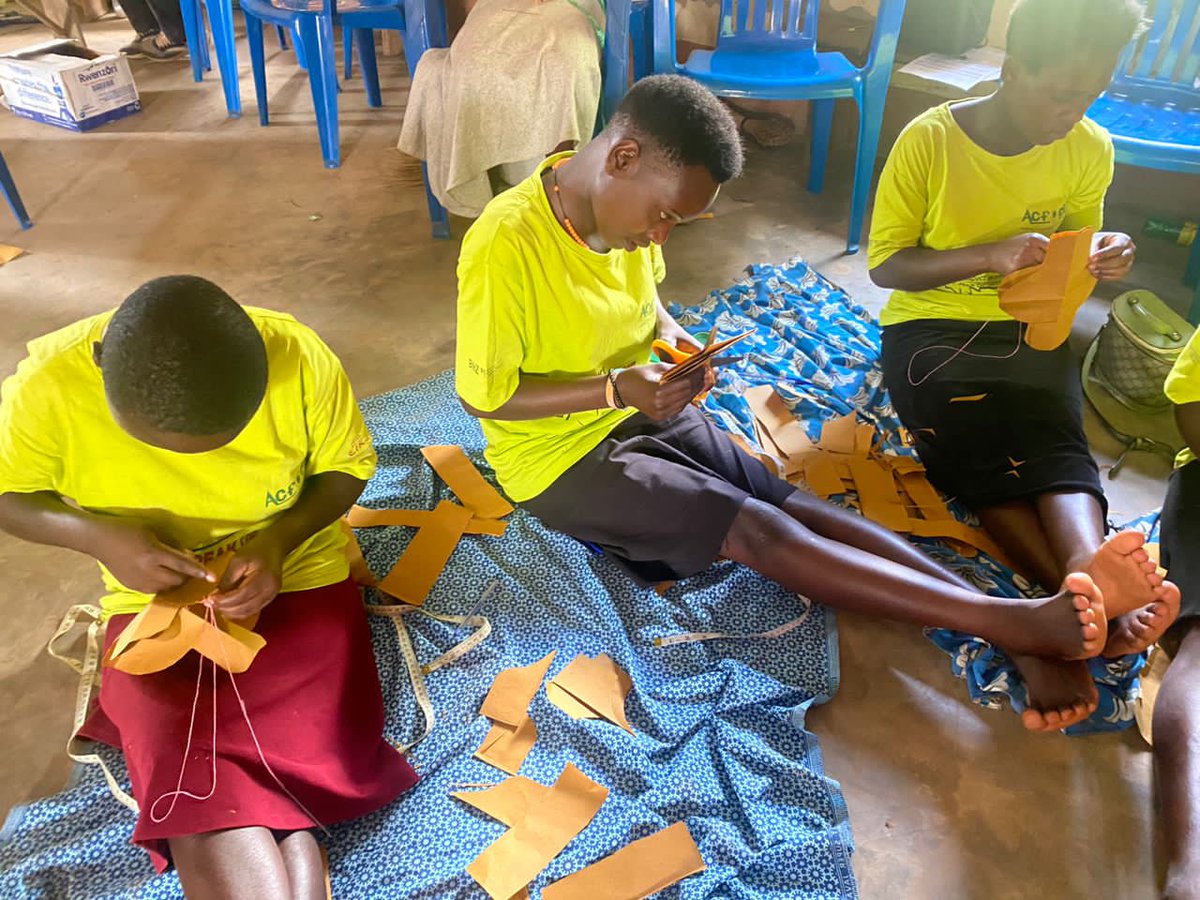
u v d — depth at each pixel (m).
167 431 1.09
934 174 2.03
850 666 1.82
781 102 4.16
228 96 4.40
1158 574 1.48
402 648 1.74
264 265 3.22
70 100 4.16
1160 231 3.29
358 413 1.52
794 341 2.69
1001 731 1.69
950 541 2.02
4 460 1.27
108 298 2.99
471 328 1.52
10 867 1.42
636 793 1.54
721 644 1.82
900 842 1.52
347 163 3.99
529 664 1.74
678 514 1.71
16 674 1.78
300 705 1.37
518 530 2.04
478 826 1.48
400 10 3.65
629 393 1.55
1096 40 1.63
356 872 1.41
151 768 1.24
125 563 1.30
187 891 1.20
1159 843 1.52
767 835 1.48
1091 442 2.40
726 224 3.52
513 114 3.02
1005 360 2.05
